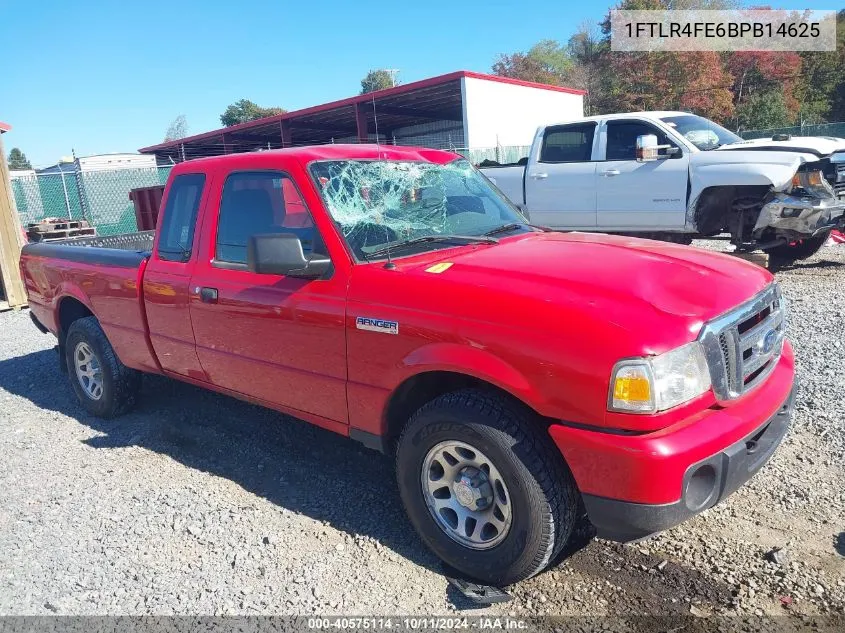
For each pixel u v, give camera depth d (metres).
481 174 4.59
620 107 41.56
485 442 2.72
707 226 8.75
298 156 3.62
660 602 2.78
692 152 8.54
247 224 3.84
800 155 7.88
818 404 4.52
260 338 3.67
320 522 3.54
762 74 43.94
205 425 4.96
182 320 4.19
